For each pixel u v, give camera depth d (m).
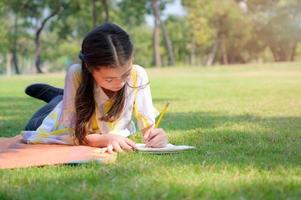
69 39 57.09
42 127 4.19
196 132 5.07
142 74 4.11
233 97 11.00
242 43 50.97
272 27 48.47
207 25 47.16
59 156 3.48
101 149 3.79
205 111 7.79
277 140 4.46
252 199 2.41
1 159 3.45
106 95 3.95
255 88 14.27
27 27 47.38
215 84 17.17
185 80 21.02
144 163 3.30
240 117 6.73
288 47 52.09
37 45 44.72
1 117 7.23
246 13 48.38
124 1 44.50
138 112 4.07
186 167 3.18
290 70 28.61
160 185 2.68
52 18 46.81
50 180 2.88
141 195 2.48
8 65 58.84
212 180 2.80
